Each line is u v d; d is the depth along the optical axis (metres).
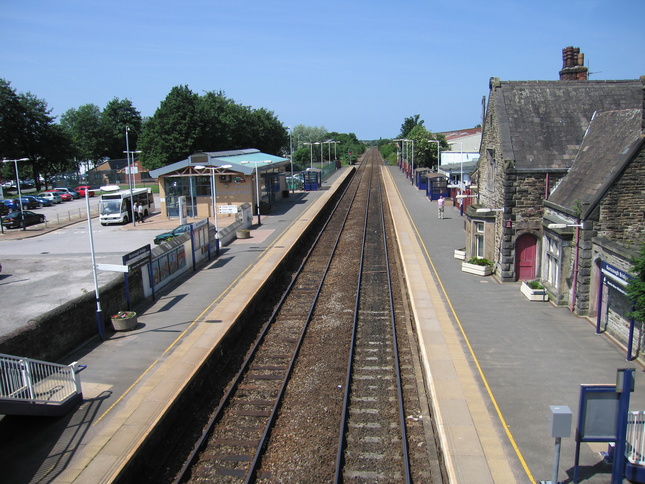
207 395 14.70
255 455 11.41
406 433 12.42
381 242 34.94
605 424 9.30
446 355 15.45
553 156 21.94
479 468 10.26
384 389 14.60
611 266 15.95
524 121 22.88
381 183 75.56
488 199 25.70
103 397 13.53
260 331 19.56
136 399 13.30
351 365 16.03
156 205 58.66
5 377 11.77
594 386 9.16
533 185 21.88
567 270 19.27
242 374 15.70
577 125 22.73
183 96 63.91
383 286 24.61
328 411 13.41
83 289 21.67
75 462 10.84
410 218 41.25
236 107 79.44
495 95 23.69
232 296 21.75
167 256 24.16
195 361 15.48
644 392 12.82
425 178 60.97
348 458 11.45
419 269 25.50
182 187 45.34
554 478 9.32
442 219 40.38
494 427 11.68
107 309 18.83
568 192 19.97
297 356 16.89
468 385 13.61
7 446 11.54
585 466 10.25
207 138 65.62
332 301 22.45
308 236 38.06
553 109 23.19
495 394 13.12
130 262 20.23
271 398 14.26
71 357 16.17
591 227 17.75
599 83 24.12
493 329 17.44
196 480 10.91
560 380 13.80
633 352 15.19
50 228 42.84
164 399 13.24
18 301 21.73
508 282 22.86
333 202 57.28
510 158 21.97
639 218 17.53
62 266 27.89
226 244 33.03
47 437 11.84
